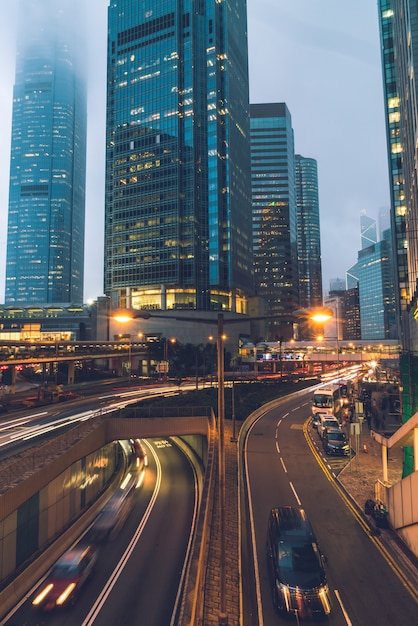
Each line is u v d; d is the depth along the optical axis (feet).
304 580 49.44
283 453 118.93
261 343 436.35
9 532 69.82
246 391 240.73
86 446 108.06
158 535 89.92
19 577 67.36
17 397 234.79
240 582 55.31
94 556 72.13
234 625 46.29
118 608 60.54
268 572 58.18
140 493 120.16
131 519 100.07
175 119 471.21
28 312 511.81
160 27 493.77
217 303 462.60
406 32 194.49
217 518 74.38
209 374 402.11
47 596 61.11
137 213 482.69
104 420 126.93
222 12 509.35
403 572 57.31
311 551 52.80
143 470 144.66
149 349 400.88
